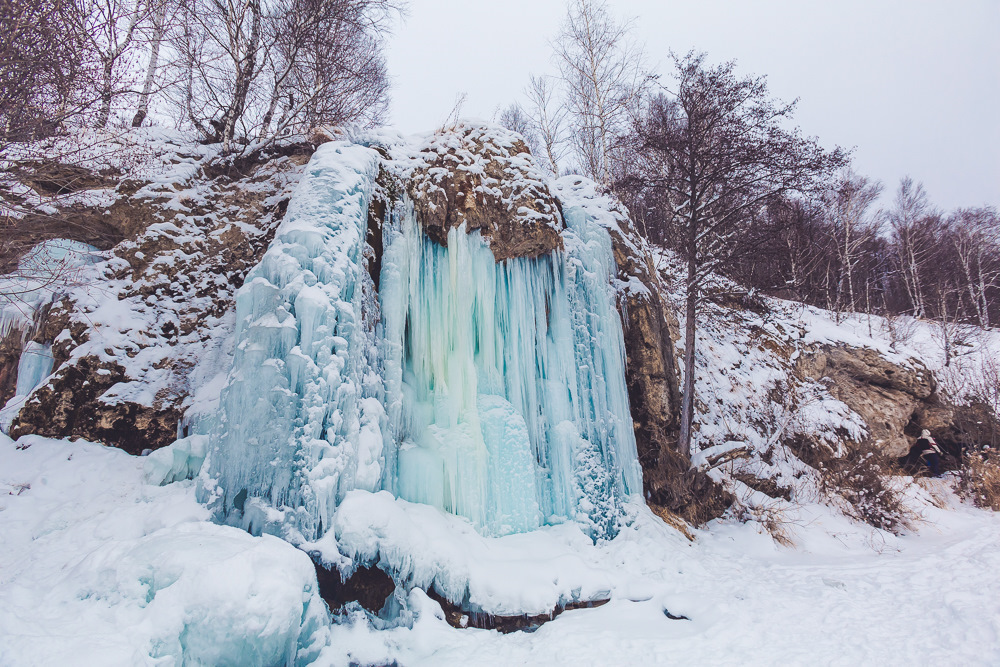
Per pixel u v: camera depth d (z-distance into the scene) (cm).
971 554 777
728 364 1316
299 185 643
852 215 2294
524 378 756
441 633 485
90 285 653
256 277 555
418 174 759
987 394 1478
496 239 755
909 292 2317
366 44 1234
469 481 647
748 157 1011
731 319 1469
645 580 627
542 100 2059
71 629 316
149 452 609
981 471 1294
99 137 733
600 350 827
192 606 347
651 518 792
